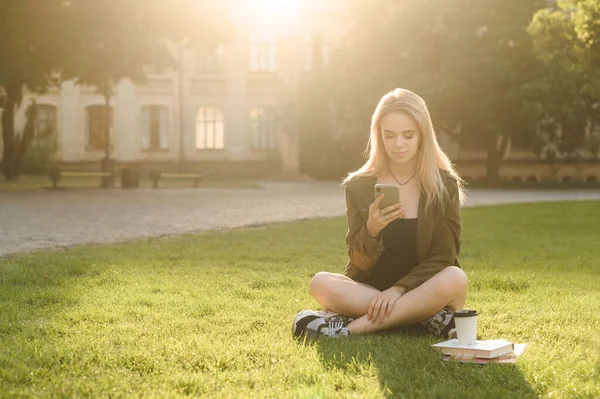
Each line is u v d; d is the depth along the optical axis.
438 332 4.25
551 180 42.53
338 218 15.20
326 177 42.78
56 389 3.23
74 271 7.15
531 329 4.59
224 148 45.41
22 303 5.36
